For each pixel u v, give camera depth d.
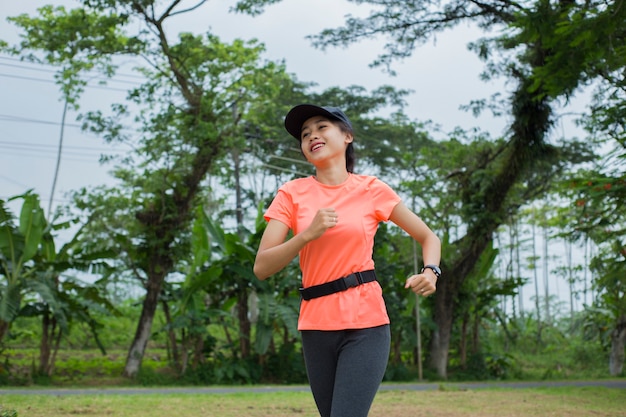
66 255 17.23
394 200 2.80
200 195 20.23
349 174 2.88
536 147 20.33
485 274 22.94
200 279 18.38
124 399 10.12
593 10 8.81
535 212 33.44
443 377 22.05
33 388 15.77
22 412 7.72
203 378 19.12
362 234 2.70
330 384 2.68
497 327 31.69
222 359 19.64
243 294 20.31
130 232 18.59
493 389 13.88
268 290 19.27
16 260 16.02
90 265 17.00
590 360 28.02
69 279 17.41
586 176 11.83
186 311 19.09
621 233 11.60
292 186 2.83
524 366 27.33
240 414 8.13
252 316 27.83
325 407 2.70
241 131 19.39
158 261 18.94
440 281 22.77
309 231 2.50
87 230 18.86
